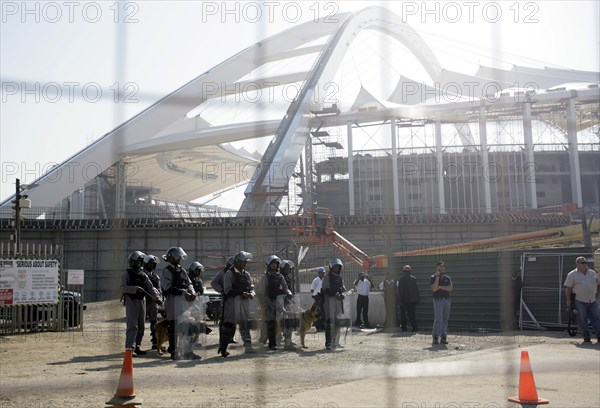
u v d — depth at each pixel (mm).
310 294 21562
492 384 8133
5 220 48281
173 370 9828
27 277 18141
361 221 48844
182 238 51156
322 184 65250
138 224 50688
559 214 34219
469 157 65875
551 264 17516
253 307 12547
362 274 19266
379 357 11320
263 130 56062
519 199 52719
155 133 46438
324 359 11094
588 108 59500
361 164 64688
